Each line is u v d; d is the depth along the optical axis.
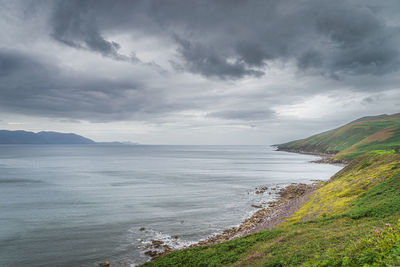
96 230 45.78
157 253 35.84
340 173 84.31
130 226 48.06
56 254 35.75
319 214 39.84
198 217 54.38
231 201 70.19
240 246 27.30
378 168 59.06
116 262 33.34
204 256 26.06
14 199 71.62
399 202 28.53
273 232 30.12
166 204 66.00
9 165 178.25
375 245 13.98
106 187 92.12
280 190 87.69
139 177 120.94
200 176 126.56
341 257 14.66
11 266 32.44
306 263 16.34
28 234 43.53
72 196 75.88
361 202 36.81
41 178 114.69
